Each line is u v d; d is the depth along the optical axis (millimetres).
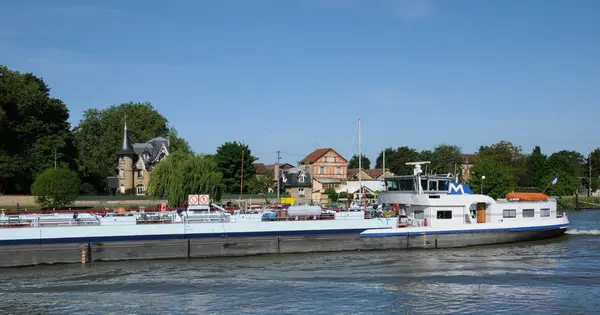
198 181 80625
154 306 31516
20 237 41062
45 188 77188
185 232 44344
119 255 43188
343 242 47531
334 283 36531
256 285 36000
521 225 52562
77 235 42250
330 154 142750
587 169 188625
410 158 180750
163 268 40969
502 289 35188
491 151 151250
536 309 31047
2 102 102312
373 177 151625
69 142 114875
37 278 37844
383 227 48406
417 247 48969
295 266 41656
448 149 162125
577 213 103375
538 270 40594
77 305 31672
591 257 45719
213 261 43625
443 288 35438
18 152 104750
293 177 130000
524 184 139250
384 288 35344
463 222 51156
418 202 51062
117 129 148250
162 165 81062
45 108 111375
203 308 31094
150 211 51312
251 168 117500
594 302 32344
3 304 31828
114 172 137750
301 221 46562
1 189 97750
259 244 45750
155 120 156125
